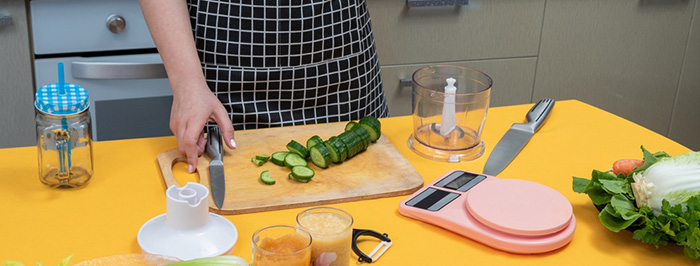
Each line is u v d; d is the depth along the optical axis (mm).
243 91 1473
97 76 1920
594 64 2508
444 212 982
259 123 1490
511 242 916
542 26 2391
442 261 902
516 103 2508
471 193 1008
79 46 1941
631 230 962
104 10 1917
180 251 874
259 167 1115
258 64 1458
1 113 1964
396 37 2266
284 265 735
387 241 925
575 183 1018
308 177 1061
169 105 2076
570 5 2383
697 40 2561
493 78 2436
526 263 906
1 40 1871
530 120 1329
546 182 1113
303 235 782
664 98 2643
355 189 1054
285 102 1510
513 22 2355
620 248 941
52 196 1016
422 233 965
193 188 914
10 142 2010
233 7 1411
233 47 1436
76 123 1014
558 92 2529
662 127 2701
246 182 1062
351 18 1511
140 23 1968
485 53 2383
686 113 2693
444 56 2350
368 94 1597
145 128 2080
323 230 818
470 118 1200
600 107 2600
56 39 1911
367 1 2178
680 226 896
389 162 1145
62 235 921
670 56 2568
